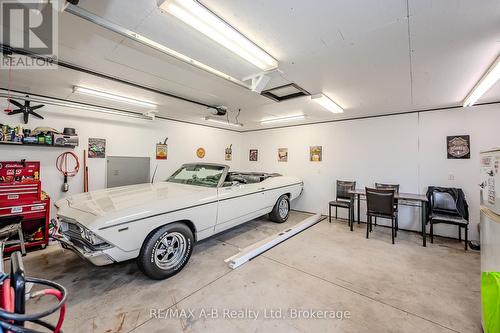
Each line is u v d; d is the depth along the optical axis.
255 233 4.05
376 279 2.49
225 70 2.46
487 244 1.81
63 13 1.61
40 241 3.18
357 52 2.16
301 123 5.96
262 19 1.67
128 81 3.01
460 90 3.19
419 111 4.38
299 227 4.26
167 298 2.09
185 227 2.63
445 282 2.45
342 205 4.58
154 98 3.76
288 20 1.68
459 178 3.97
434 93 3.34
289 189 4.92
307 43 2.00
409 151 4.48
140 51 2.19
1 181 3.15
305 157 5.99
